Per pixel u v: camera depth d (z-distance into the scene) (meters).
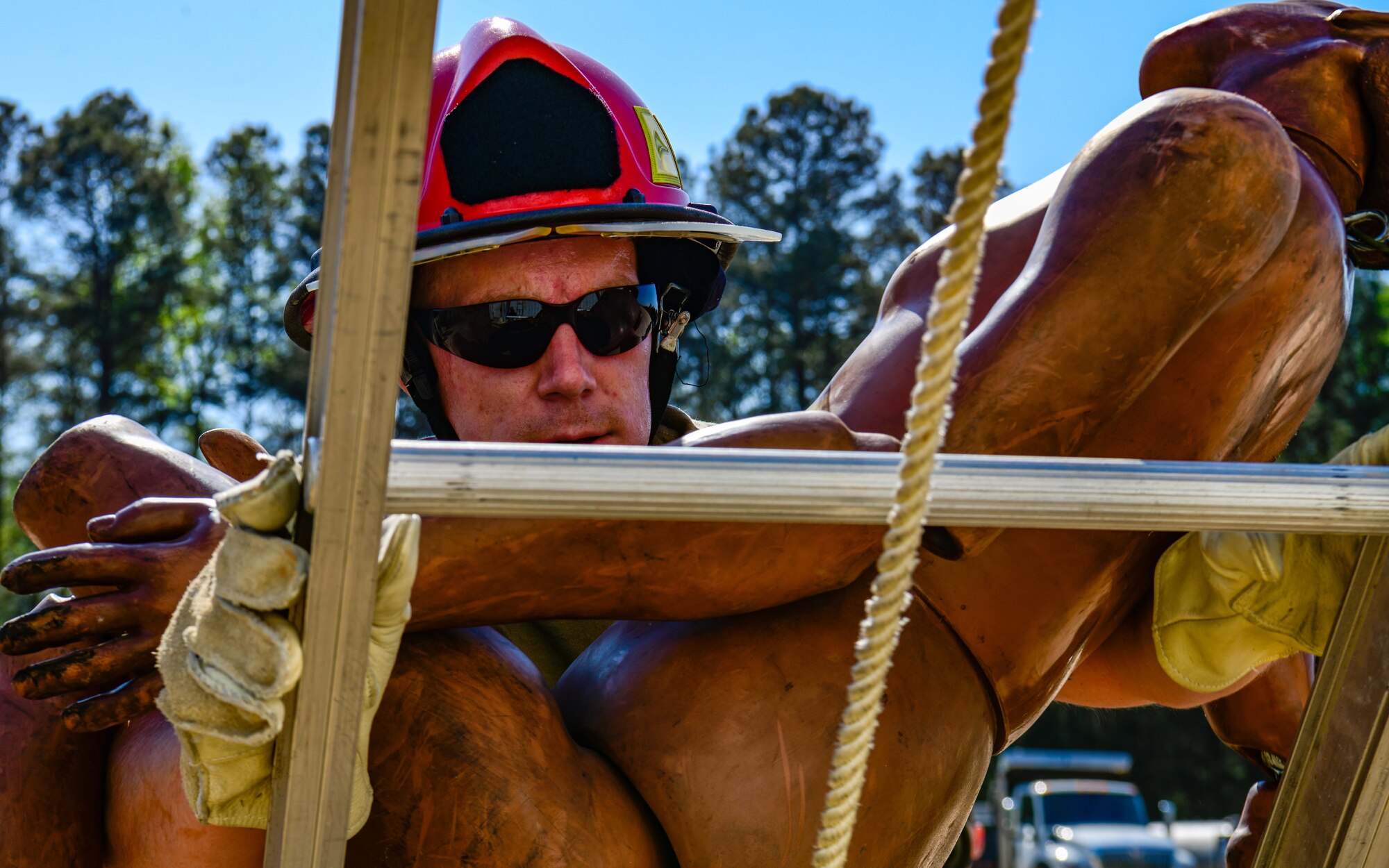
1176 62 1.99
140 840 1.38
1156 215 1.46
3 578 1.19
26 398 43.88
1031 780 25.41
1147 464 1.18
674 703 1.48
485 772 1.34
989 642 1.61
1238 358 1.59
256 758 1.10
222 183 46.78
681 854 1.44
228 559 0.99
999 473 1.14
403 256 0.92
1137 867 20.92
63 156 44.19
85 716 1.19
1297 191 1.52
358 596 0.99
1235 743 2.21
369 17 0.87
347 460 0.96
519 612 1.39
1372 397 33.50
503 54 1.84
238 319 45.25
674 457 1.08
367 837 1.36
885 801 1.48
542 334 1.81
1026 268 1.55
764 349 43.31
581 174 1.84
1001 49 0.76
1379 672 1.36
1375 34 1.90
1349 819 1.40
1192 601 1.71
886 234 44.88
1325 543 1.46
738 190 44.66
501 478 1.04
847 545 1.44
